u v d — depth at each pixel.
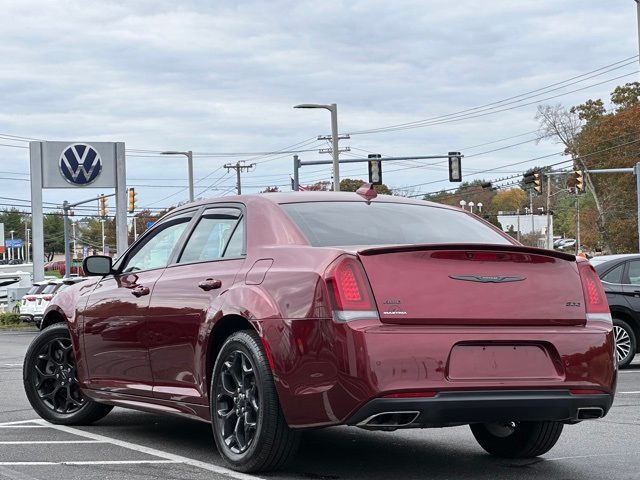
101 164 41.69
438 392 5.33
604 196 78.94
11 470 6.14
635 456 6.75
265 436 5.68
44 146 40.97
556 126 81.25
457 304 5.52
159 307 6.79
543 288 5.79
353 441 7.30
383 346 5.29
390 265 5.49
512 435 6.58
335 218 6.31
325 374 5.37
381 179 38.91
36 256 40.84
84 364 7.73
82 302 7.81
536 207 148.38
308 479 5.80
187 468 6.14
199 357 6.32
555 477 5.98
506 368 5.55
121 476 5.91
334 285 5.41
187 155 46.84
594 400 5.75
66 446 7.05
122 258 7.68
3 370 14.62
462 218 6.84
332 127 37.25
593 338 5.81
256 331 5.75
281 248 6.01
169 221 7.35
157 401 6.83
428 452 6.85
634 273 14.21
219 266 6.43
